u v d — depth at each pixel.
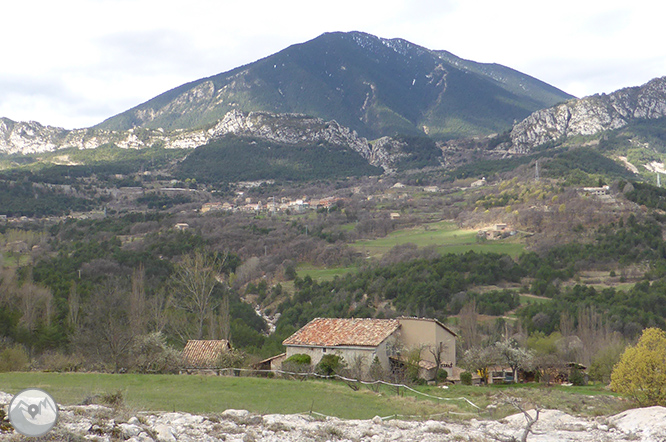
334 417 23.56
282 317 100.94
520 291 107.56
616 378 30.98
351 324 52.03
